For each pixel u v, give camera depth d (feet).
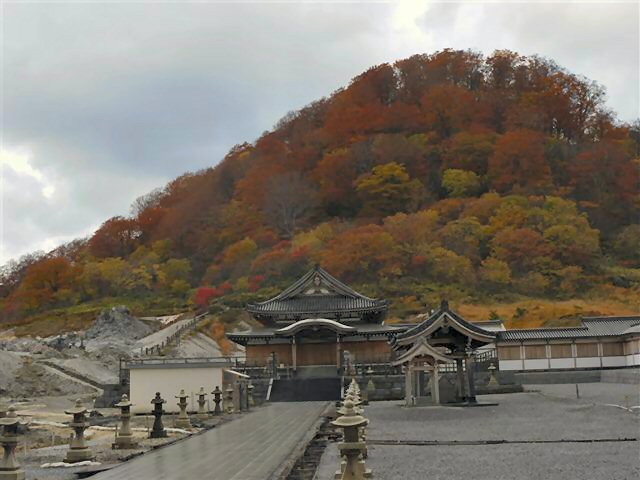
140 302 479.41
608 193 522.88
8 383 225.35
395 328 243.60
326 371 230.07
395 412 131.54
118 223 634.43
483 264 424.46
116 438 91.25
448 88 651.66
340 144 622.54
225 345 339.98
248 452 82.43
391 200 532.73
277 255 458.09
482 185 543.39
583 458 67.82
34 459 83.82
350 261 426.10
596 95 637.71
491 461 67.87
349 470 49.37
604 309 374.22
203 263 545.85
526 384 198.29
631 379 181.47
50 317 460.14
